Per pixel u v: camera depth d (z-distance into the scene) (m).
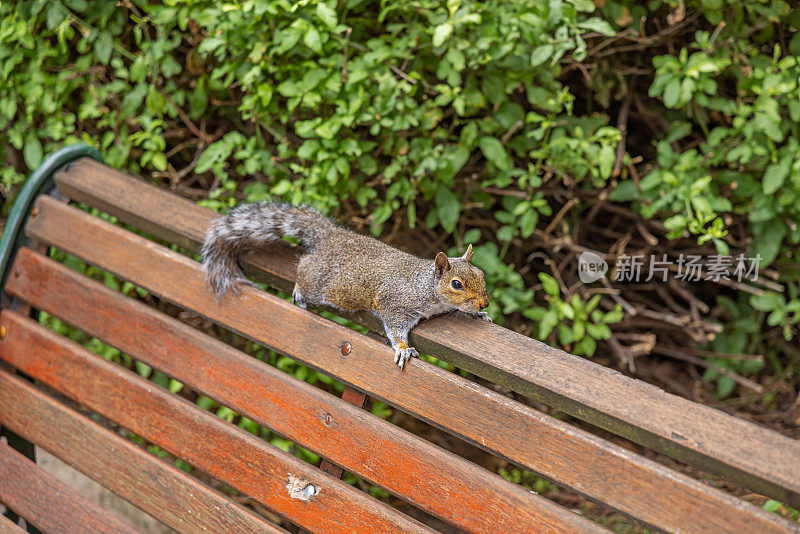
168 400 2.22
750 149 2.90
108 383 2.34
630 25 3.09
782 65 2.82
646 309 3.53
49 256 2.65
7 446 2.49
